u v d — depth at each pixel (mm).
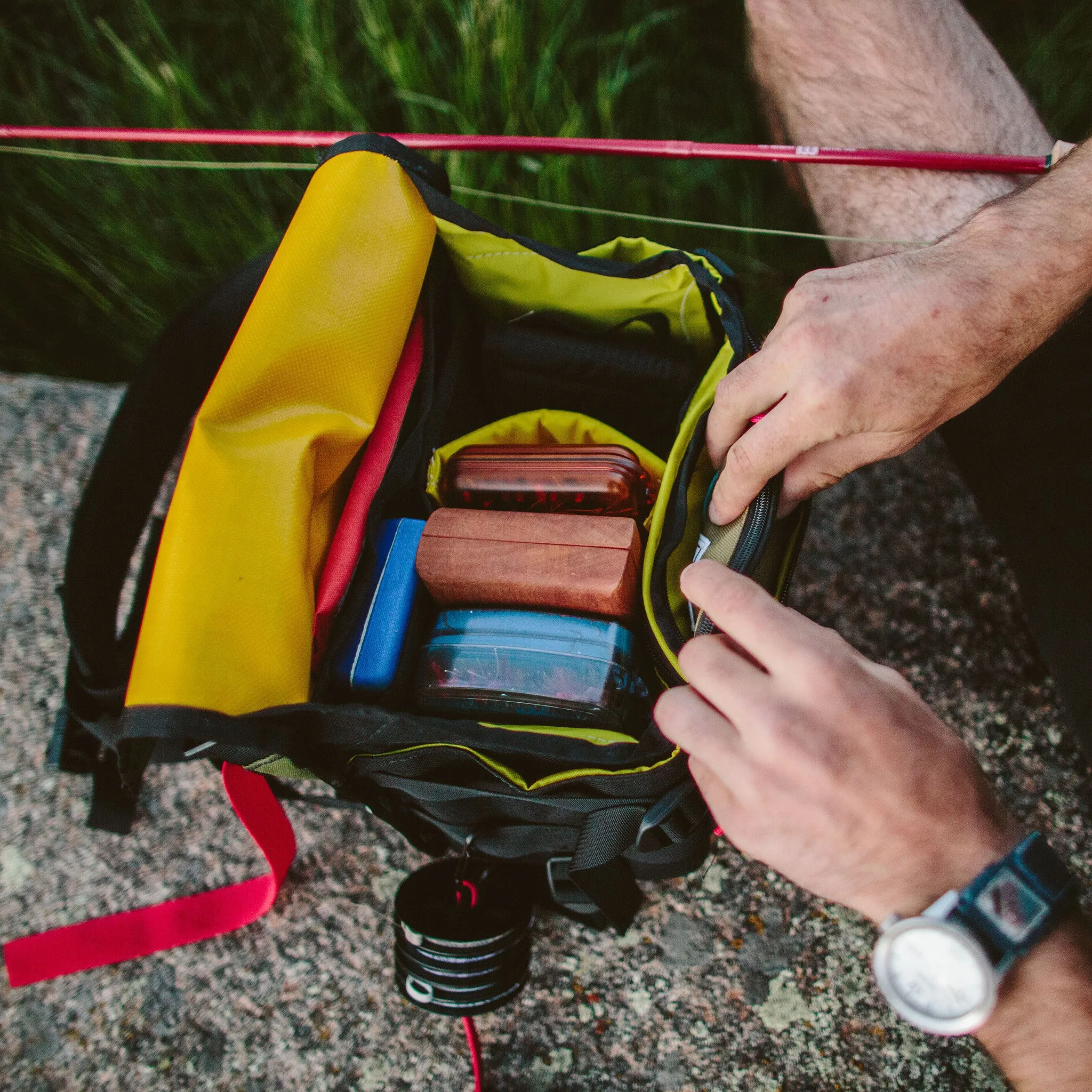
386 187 924
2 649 1377
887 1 1229
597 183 1562
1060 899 575
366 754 818
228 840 1248
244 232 1579
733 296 1001
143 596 936
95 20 1727
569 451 977
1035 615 1015
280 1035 1134
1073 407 947
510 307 1095
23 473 1501
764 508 821
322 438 895
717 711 614
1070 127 1591
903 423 779
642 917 1157
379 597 920
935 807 591
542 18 1602
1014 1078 622
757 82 1395
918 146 1204
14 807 1284
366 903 1194
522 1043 1111
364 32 1526
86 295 1638
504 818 896
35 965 1162
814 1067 1070
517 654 874
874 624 1306
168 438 943
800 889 1155
